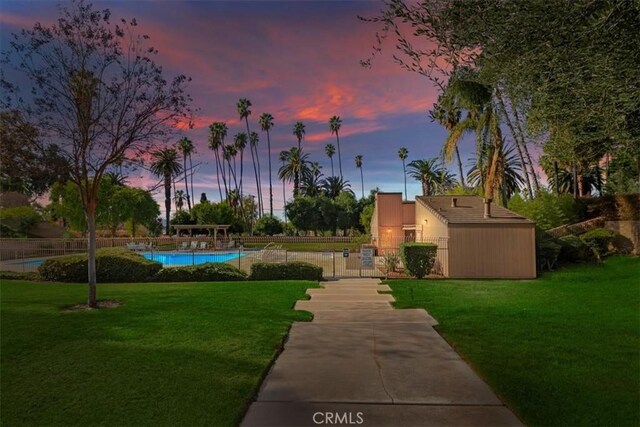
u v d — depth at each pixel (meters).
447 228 17.83
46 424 4.08
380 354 6.51
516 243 17.64
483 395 4.83
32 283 15.01
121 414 4.27
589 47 3.22
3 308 9.72
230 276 16.38
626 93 3.37
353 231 48.81
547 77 3.54
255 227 58.94
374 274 18.48
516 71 3.53
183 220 59.84
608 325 8.02
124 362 5.84
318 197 59.25
